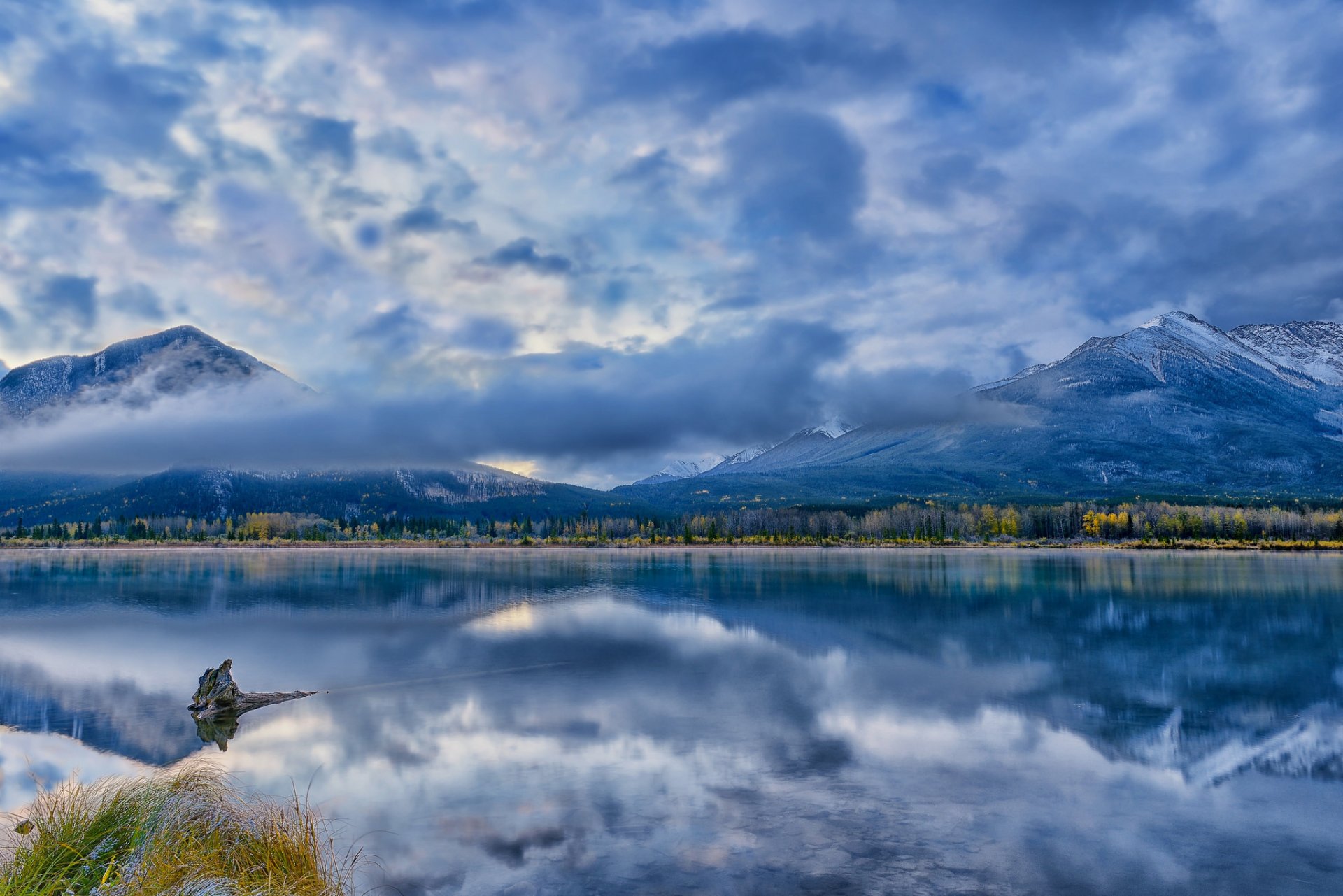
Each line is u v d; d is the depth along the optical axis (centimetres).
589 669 3259
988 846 1410
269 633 4494
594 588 7600
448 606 6041
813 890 1236
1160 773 1853
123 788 1127
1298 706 2566
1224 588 7262
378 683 3022
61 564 12775
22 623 5016
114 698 2831
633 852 1386
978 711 2495
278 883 1001
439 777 1833
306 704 2681
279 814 1193
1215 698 2684
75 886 898
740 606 5831
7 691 2959
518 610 5675
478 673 3212
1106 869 1316
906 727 2289
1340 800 1658
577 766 1909
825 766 1903
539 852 1387
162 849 978
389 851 1398
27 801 1655
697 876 1285
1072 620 4953
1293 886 1256
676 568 11219
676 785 1762
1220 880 1275
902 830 1490
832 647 3847
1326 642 3978
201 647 4012
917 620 4969
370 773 1870
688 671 3188
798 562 12744
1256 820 1542
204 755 2061
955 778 1806
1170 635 4259
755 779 1800
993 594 6788
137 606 6050
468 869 1319
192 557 15638
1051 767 1903
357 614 5472
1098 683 2952
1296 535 19362
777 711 2488
